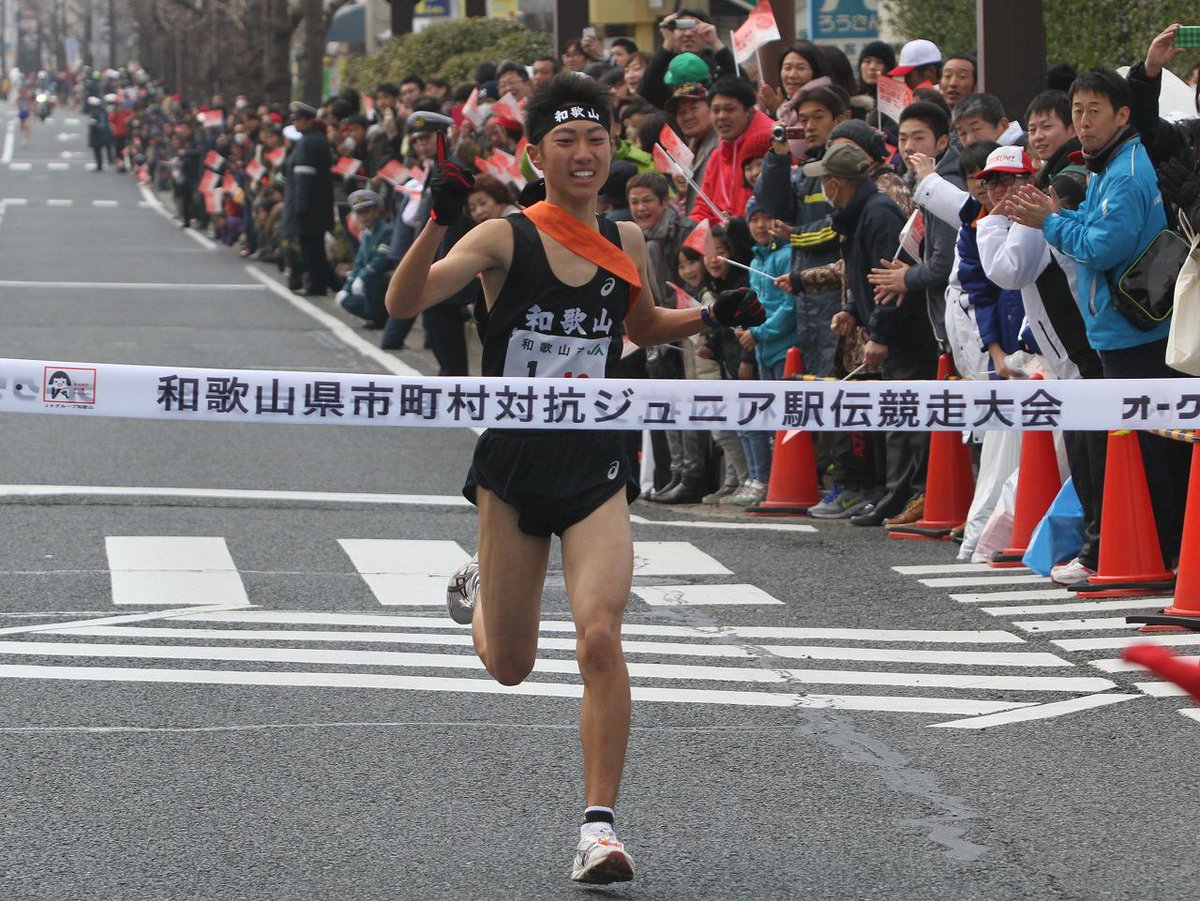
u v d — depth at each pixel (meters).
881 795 11.25
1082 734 12.54
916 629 15.74
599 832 9.56
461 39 59.41
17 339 37.03
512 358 10.13
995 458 18.81
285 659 14.66
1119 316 16.27
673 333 10.70
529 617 10.20
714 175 24.02
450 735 12.55
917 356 20.03
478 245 9.92
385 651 14.96
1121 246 15.87
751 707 13.27
